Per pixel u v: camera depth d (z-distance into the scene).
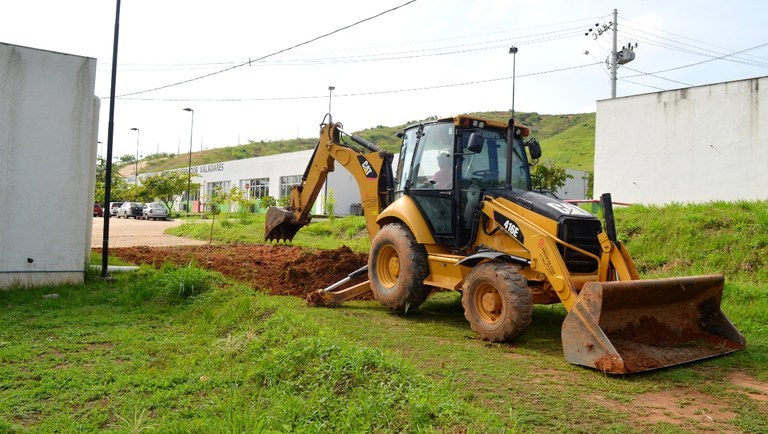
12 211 8.35
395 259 7.88
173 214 49.78
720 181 17.23
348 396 3.95
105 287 8.61
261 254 13.32
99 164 57.09
